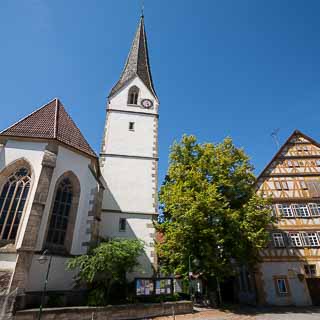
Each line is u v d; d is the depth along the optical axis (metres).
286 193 24.55
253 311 17.50
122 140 23.72
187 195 17.92
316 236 22.83
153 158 23.34
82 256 14.55
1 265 12.79
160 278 16.67
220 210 17.36
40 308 11.77
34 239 13.50
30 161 15.91
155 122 25.28
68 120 19.98
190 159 21.70
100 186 18.31
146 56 31.31
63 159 17.09
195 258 17.55
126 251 14.91
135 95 26.77
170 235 17.75
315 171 25.50
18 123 17.58
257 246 17.48
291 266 21.95
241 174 21.09
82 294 14.35
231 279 27.59
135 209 20.98
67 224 16.42
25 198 15.07
